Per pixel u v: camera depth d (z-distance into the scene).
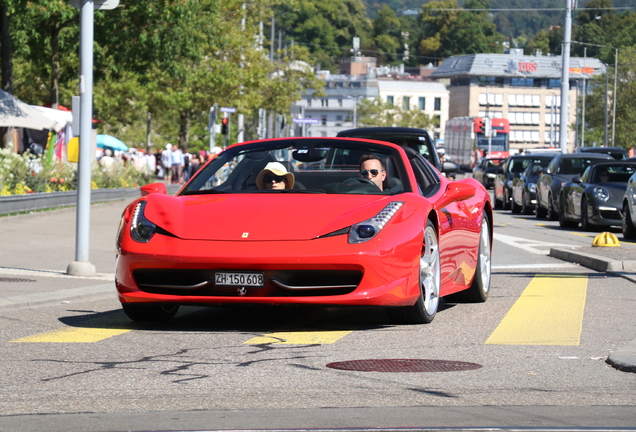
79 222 14.30
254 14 70.06
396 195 9.31
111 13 40.62
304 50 81.12
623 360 7.09
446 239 9.88
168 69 43.16
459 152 117.94
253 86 67.88
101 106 69.31
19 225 24.17
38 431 5.22
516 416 5.53
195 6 42.31
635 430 5.23
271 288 8.38
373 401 5.94
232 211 8.91
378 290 8.40
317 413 5.61
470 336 8.57
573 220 28.11
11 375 6.78
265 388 6.33
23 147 45.16
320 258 8.29
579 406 5.80
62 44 42.75
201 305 8.70
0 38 37.62
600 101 138.38
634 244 22.03
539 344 8.12
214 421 5.42
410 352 7.72
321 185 10.00
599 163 28.20
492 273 14.91
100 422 5.41
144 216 8.99
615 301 11.20
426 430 5.19
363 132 21.98
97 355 7.57
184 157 62.94
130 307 9.28
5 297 11.38
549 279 13.86
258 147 10.32
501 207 42.94
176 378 6.66
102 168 39.97
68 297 11.68
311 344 8.11
